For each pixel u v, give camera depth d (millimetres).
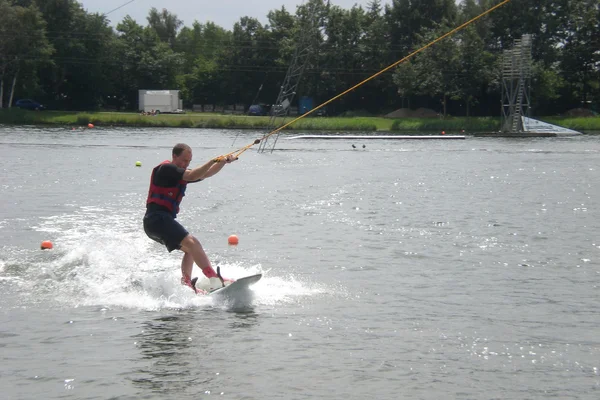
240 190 25297
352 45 109438
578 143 62219
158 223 10828
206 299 10703
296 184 27641
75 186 25719
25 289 11164
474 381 7805
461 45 96562
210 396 7324
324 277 12258
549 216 19359
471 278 12367
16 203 20797
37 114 92500
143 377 7781
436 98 106500
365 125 89625
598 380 7863
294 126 88438
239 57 118250
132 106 117750
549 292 11484
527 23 101938
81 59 105938
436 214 19641
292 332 9328
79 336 9070
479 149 53594
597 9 101375
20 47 95188
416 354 8594
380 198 23188
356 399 7305
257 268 12820
